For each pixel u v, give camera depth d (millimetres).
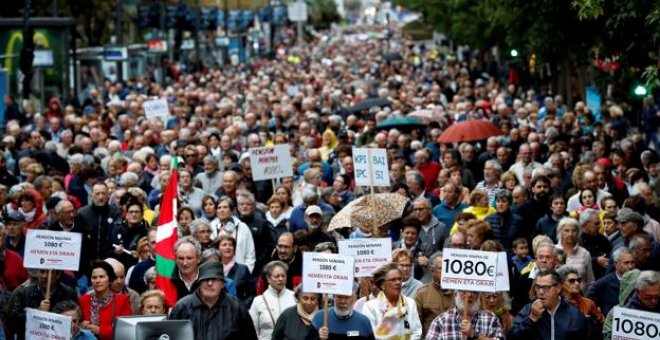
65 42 45594
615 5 21500
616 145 25250
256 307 13461
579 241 15367
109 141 28312
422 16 79625
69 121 32812
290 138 29391
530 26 31281
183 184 20250
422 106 38594
